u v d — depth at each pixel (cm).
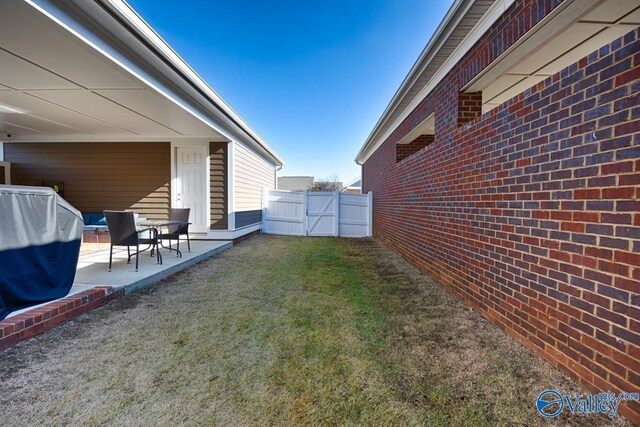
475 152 328
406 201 600
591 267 185
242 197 823
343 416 167
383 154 849
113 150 757
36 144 764
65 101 471
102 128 655
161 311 316
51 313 268
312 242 834
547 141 223
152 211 757
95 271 430
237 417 165
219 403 176
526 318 245
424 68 440
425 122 532
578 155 195
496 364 220
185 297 361
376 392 188
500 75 335
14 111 528
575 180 197
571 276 200
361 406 175
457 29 344
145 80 390
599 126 180
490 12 310
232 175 746
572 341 199
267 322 291
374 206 983
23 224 265
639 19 249
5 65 345
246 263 551
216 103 567
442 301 355
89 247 657
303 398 181
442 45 376
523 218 249
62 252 302
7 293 252
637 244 158
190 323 287
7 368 206
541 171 229
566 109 205
